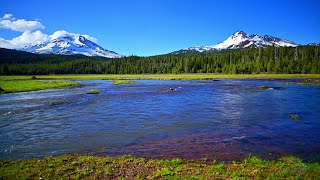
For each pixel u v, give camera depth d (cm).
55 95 5244
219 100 4184
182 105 3666
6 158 1539
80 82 10544
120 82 9356
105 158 1467
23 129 2292
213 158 1502
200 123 2467
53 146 1789
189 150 1662
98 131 2200
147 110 3262
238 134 2045
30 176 1204
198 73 18612
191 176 1179
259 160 1419
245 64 15788
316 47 17075
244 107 3422
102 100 4338
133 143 1845
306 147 1691
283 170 1259
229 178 1170
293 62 14538
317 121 2494
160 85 8025
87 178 1190
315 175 1199
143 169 1293
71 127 2361
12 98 4734
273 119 2608
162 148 1717
